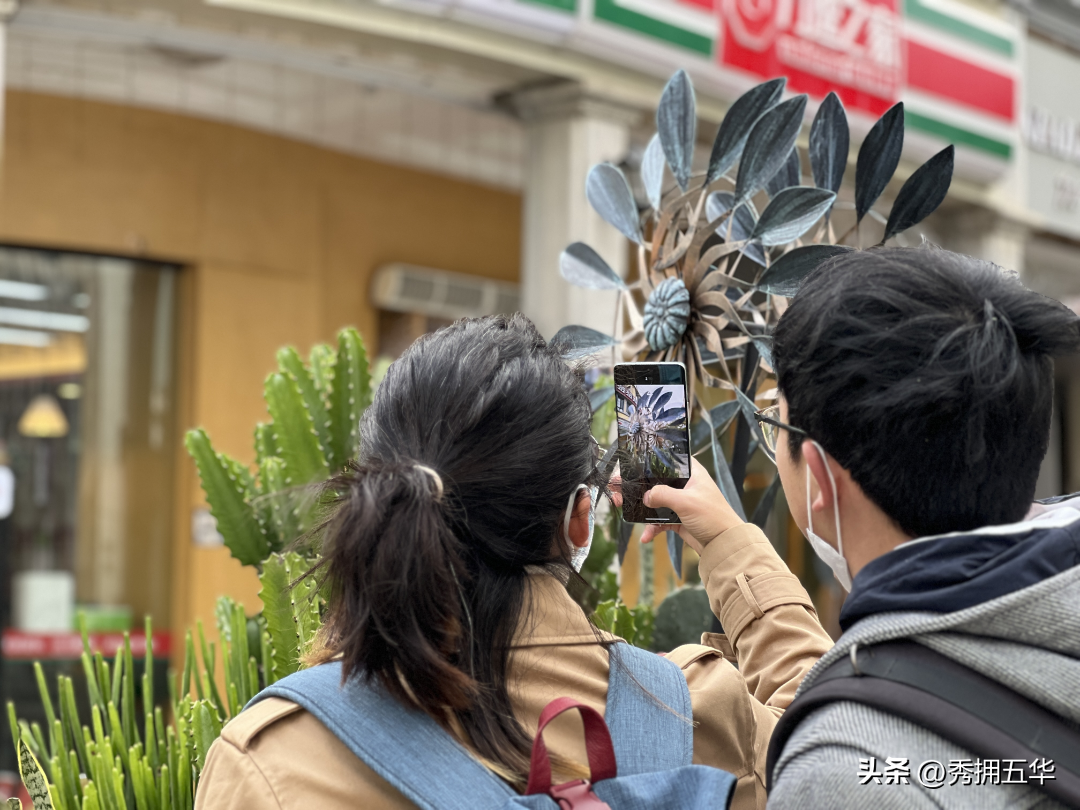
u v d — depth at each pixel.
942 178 1.27
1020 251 6.62
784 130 1.31
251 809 0.77
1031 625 0.68
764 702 1.02
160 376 5.23
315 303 5.59
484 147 6.09
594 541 1.64
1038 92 6.67
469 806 0.76
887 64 5.41
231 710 1.36
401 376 0.89
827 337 0.77
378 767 0.76
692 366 1.38
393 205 5.95
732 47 4.74
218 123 5.24
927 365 0.73
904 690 0.69
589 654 0.88
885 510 0.77
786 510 2.63
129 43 4.52
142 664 5.01
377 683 0.81
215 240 5.23
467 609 0.82
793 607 1.05
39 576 4.93
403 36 4.06
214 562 5.17
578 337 1.48
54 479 4.98
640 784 0.80
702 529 1.10
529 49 4.35
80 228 4.87
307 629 1.21
